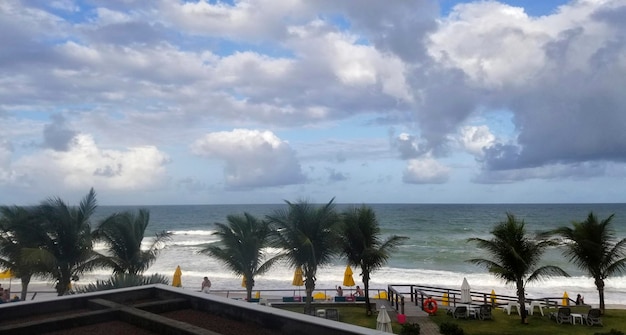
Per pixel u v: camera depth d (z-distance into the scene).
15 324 7.11
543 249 19.59
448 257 48.41
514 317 19.67
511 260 18.86
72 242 16.91
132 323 7.30
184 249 53.28
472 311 19.44
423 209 158.62
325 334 6.14
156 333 6.83
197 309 8.51
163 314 8.12
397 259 47.09
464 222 95.62
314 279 19.58
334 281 34.12
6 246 17.67
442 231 76.06
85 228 17.70
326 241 19.72
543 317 19.62
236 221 20.50
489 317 19.12
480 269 40.97
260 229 20.39
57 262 16.52
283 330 6.86
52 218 16.73
